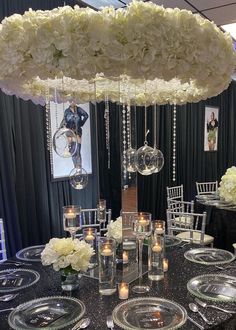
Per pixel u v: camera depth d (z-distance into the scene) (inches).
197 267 65.7
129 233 65.0
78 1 131.6
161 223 66.5
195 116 227.9
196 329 43.6
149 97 80.1
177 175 210.7
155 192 193.6
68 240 58.0
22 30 41.7
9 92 62.7
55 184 132.5
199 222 151.4
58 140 82.4
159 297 53.0
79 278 61.0
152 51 41.6
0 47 43.1
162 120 192.1
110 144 85.5
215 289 55.0
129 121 70.6
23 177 118.9
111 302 51.8
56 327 44.9
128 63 42.4
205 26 44.5
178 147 210.1
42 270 66.3
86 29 40.3
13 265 69.4
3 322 46.8
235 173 136.2
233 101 271.7
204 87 57.2
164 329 43.8
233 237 131.4
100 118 131.7
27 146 119.8
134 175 67.9
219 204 140.7
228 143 272.8
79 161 102.2
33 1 117.2
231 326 47.4
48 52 41.3
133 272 63.4
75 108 101.9
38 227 126.3
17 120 115.6
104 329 44.2
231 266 65.7
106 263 54.9
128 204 66.6
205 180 245.6
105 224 91.2
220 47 46.6
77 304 51.1
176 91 75.1
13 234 113.9
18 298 54.3
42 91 68.3
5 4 108.2
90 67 41.8
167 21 41.4
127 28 40.5
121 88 77.9
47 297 53.5
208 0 126.7
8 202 112.7
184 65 44.4
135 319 46.5
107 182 86.4
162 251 61.0
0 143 110.3
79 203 142.9
